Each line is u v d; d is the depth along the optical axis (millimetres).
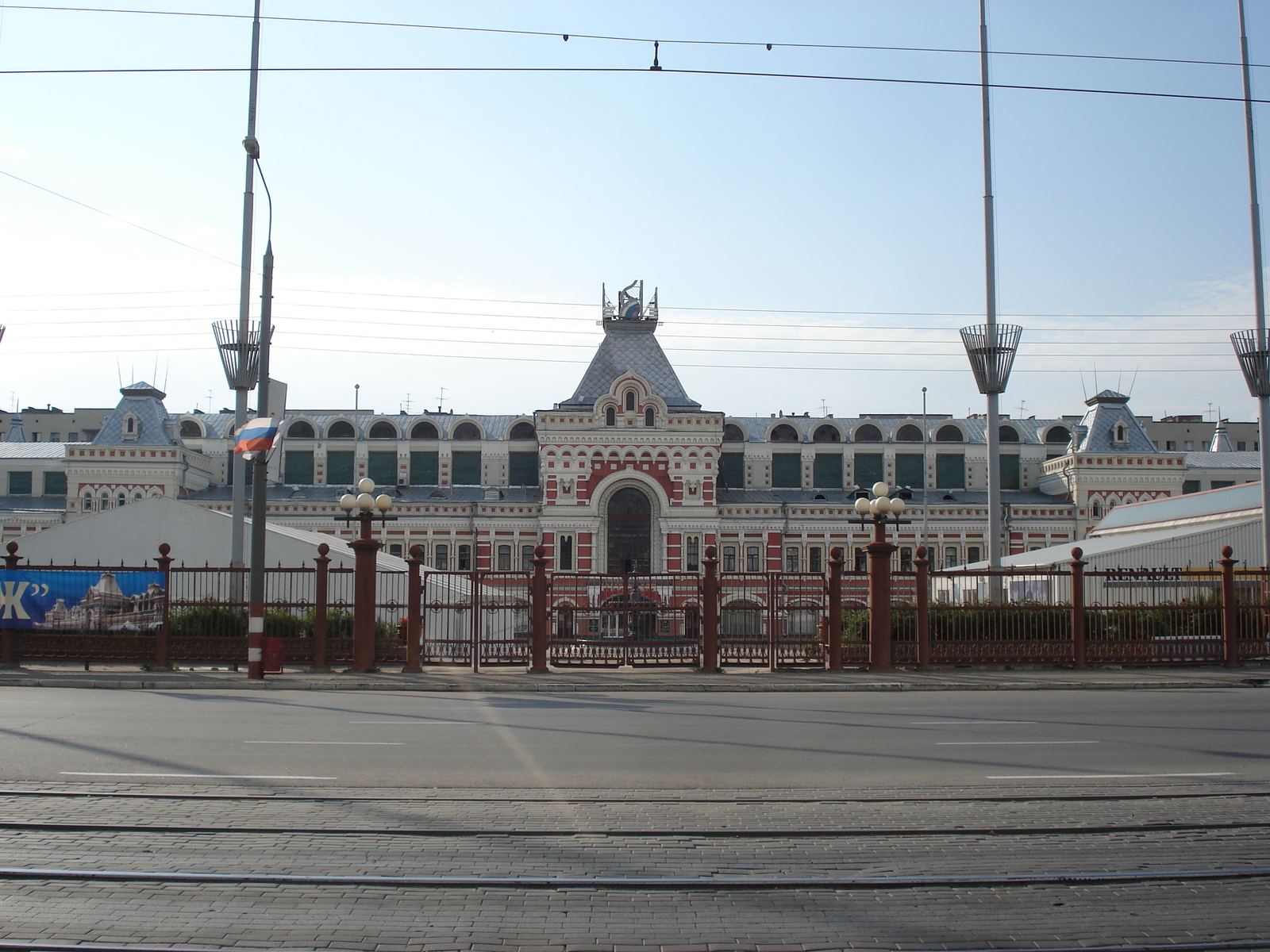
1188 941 8586
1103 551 42906
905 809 12406
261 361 28844
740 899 9391
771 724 19188
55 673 28062
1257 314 34375
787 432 76312
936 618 30391
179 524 40750
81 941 8297
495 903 9203
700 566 67750
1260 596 32688
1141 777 14352
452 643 30578
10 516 67750
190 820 11555
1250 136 34938
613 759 15430
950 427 76250
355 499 29859
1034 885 9836
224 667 30172
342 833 11133
